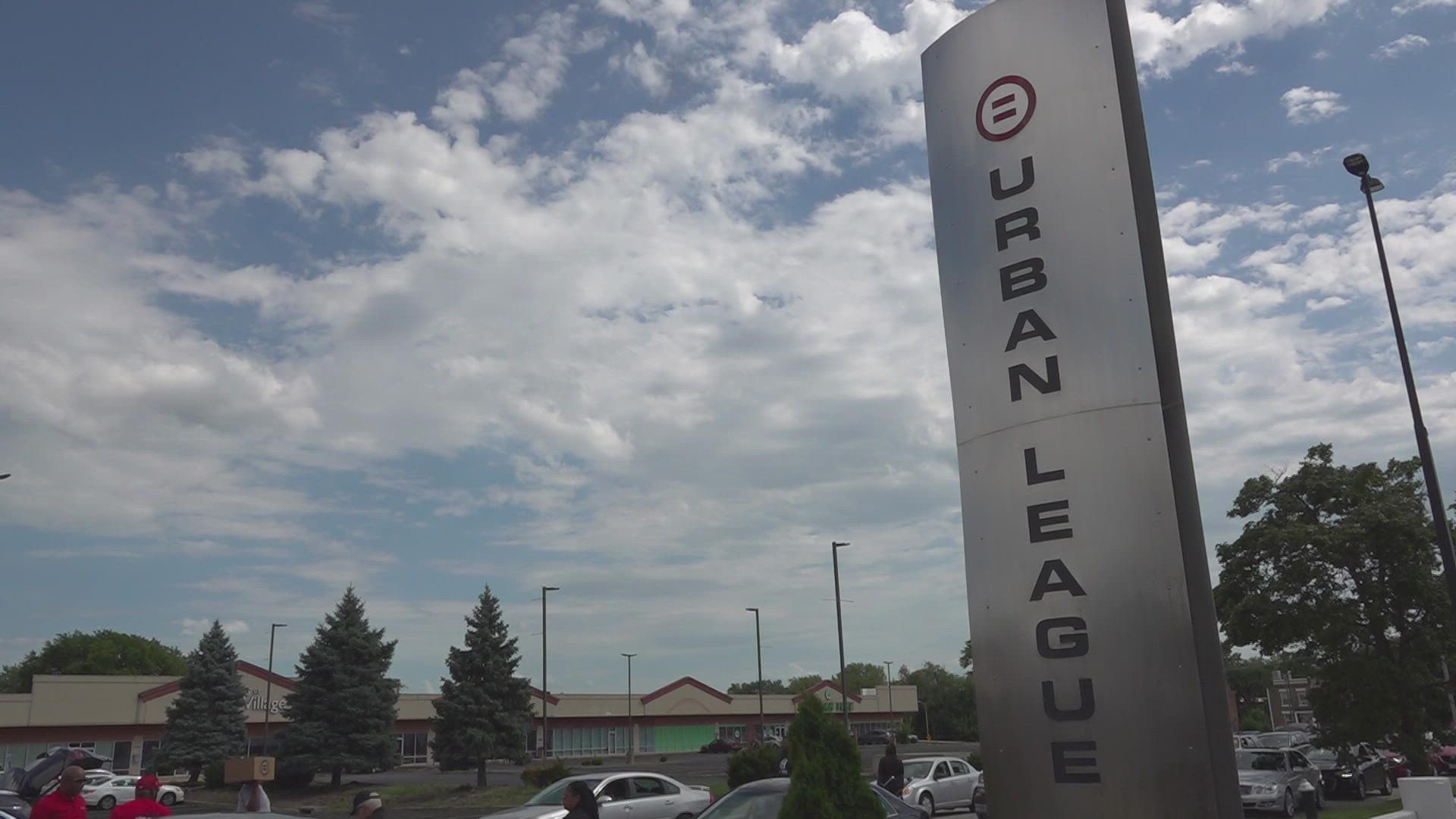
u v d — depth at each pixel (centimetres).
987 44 751
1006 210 718
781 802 1179
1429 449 1786
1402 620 2409
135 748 6688
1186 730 600
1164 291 676
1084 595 643
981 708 685
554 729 8375
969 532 709
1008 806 658
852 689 13125
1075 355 671
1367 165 1909
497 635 4269
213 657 5744
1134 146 701
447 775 5688
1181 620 611
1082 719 632
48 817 988
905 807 1290
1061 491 662
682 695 9275
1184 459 647
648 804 1906
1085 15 711
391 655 4847
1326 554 2405
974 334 726
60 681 6512
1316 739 2542
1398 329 1856
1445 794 1312
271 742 4725
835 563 4584
